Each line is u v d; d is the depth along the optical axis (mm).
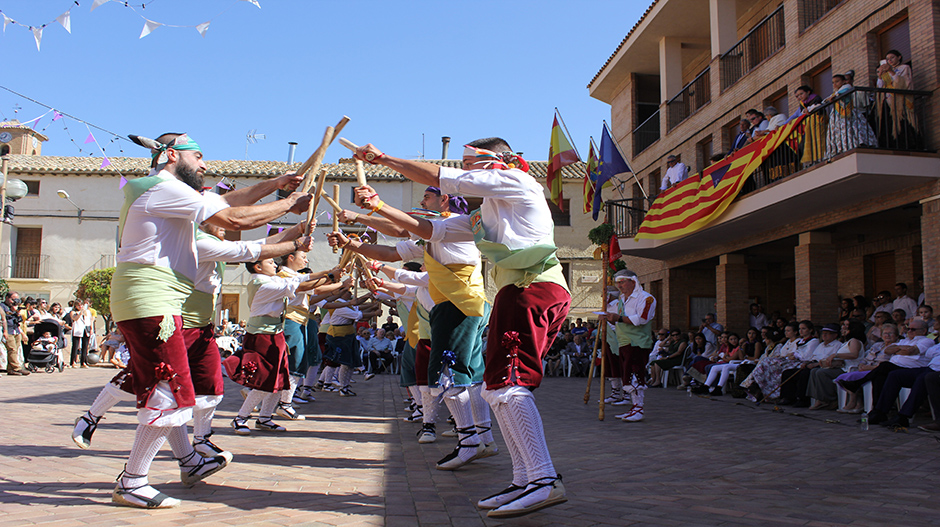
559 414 9359
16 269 29000
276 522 3219
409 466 4980
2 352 14273
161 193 3631
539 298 3572
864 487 4559
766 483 4645
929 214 11047
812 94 12555
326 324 11766
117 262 3682
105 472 4410
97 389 11344
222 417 8102
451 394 4883
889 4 12070
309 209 4270
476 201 19484
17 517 3172
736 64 17781
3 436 5855
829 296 13773
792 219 14078
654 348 16078
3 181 16234
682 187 15656
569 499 3984
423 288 6340
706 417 8992
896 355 8648
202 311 4191
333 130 4184
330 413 8805
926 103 11180
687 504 3928
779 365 10633
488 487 4219
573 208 28281
